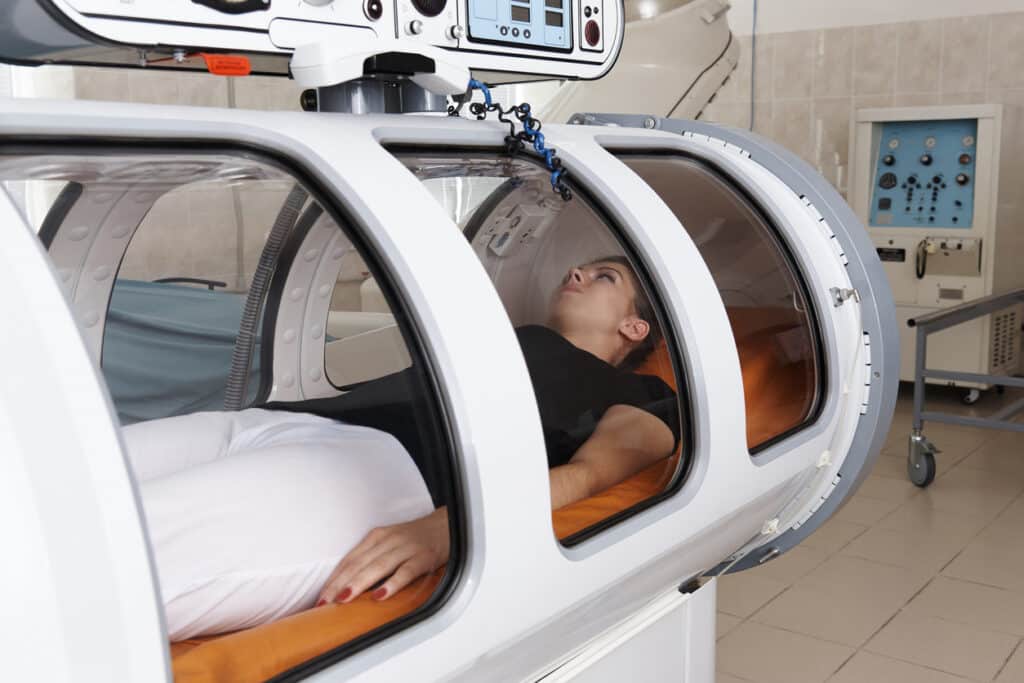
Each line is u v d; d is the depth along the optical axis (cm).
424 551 97
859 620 264
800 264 160
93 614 62
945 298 494
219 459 110
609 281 126
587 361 130
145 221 123
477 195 127
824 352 159
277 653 89
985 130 474
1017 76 508
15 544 60
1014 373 531
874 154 512
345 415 132
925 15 529
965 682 230
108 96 372
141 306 132
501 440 90
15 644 60
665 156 159
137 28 101
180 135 92
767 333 156
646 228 125
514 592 93
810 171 174
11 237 66
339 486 112
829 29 556
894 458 409
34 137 83
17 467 60
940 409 488
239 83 412
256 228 134
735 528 144
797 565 301
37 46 108
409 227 95
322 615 97
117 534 63
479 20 132
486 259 136
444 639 87
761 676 235
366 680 80
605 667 134
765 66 579
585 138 141
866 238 170
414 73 123
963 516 340
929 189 498
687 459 123
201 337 139
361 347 135
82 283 125
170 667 67
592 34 150
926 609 269
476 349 91
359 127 108
